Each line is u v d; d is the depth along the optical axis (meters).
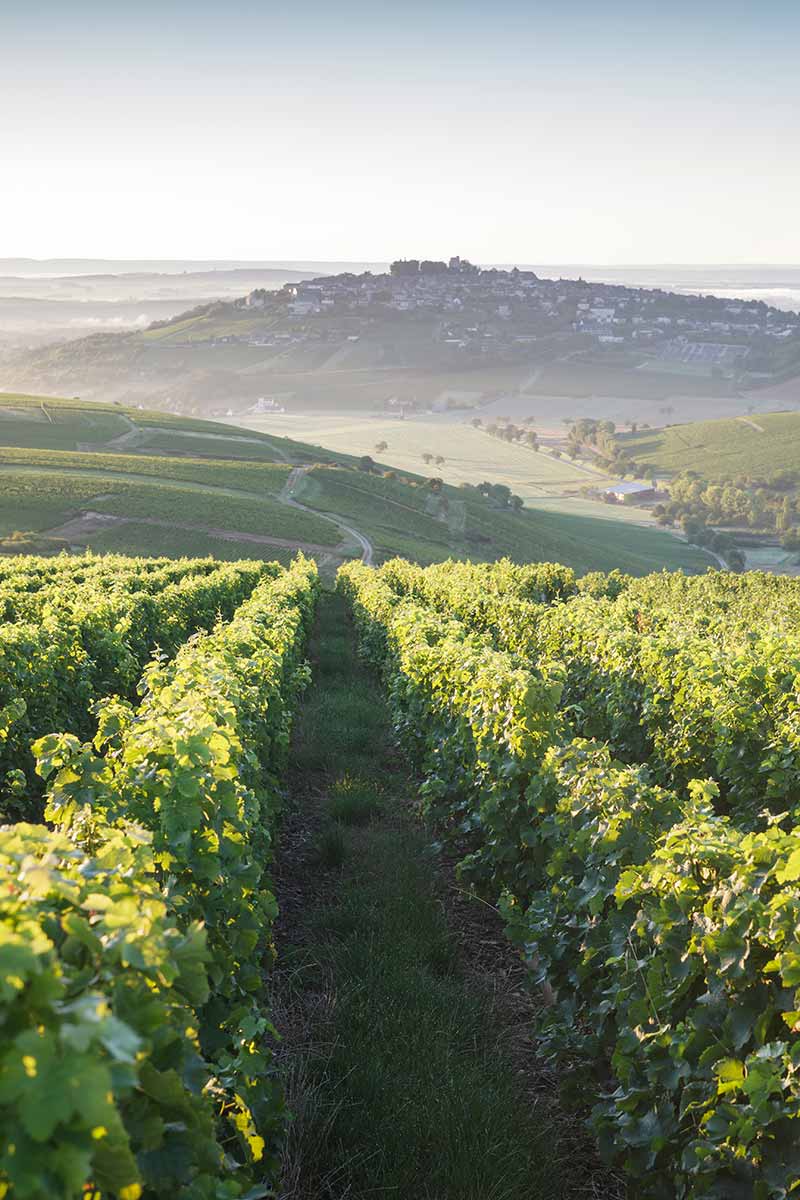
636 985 4.12
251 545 94.12
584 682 12.66
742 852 3.88
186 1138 2.15
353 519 117.06
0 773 8.68
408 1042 5.02
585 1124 4.35
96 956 1.99
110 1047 1.48
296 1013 5.43
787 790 7.79
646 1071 3.84
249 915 4.29
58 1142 1.52
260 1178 3.50
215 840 4.16
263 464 143.75
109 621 13.72
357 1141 4.23
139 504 102.81
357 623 25.52
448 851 8.52
